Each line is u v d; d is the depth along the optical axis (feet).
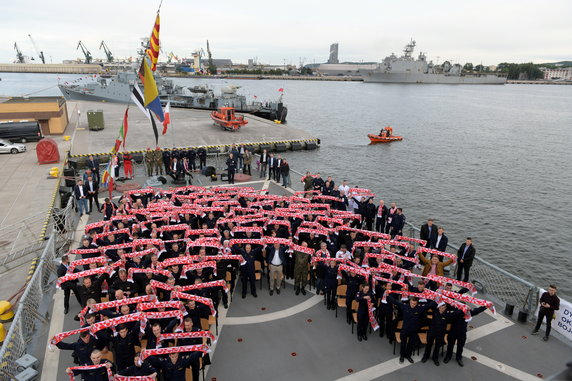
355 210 68.18
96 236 47.80
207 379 33.96
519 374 35.32
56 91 531.91
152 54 65.26
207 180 96.53
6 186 94.32
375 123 295.69
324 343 39.14
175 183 92.73
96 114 173.88
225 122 182.39
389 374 35.12
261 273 48.60
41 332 39.99
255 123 218.79
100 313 33.83
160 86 260.62
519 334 40.96
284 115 245.45
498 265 84.69
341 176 147.13
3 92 506.07
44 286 48.21
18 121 144.15
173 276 40.42
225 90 256.52
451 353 36.52
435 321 35.06
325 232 50.16
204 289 38.65
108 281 41.98
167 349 29.04
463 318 34.81
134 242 45.80
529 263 85.66
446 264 46.55
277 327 41.47
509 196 129.08
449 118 336.70
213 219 54.90
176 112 241.55
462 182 143.64
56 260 52.39
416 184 140.15
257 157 112.88
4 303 42.34
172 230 51.42
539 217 111.45
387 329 39.50
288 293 48.14
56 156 117.29
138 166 116.06
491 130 273.33
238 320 42.50
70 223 64.80
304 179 80.33
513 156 188.14
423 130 267.39
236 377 34.32
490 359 37.14
